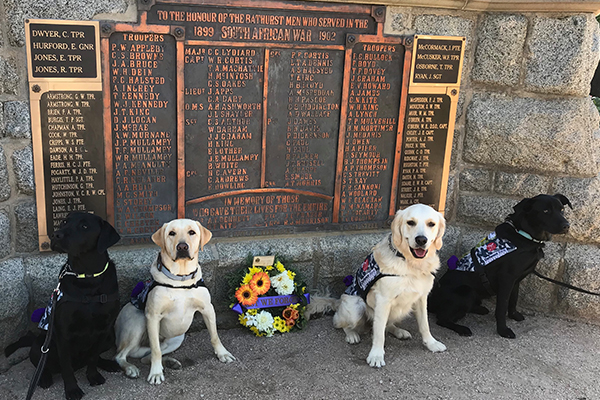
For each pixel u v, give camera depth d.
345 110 4.86
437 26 4.93
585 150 4.98
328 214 5.10
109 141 4.22
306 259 4.98
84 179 4.23
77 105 4.07
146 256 4.46
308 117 4.80
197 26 4.27
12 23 3.80
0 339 3.93
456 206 5.55
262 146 4.71
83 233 3.37
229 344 4.39
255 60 4.50
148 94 4.27
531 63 4.99
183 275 3.78
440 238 4.09
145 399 3.55
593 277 4.95
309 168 4.93
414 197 5.32
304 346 4.40
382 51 4.84
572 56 4.84
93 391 3.61
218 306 4.77
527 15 4.95
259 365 4.06
